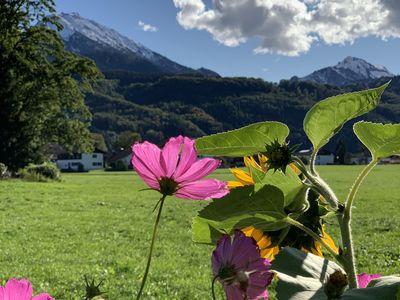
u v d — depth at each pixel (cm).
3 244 1286
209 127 16800
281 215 88
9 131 4125
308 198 96
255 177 92
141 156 79
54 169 4453
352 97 84
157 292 789
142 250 1227
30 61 4081
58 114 4328
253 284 78
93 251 1203
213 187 79
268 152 85
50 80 4075
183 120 16150
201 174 78
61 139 4272
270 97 18600
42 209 2166
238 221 89
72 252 1192
